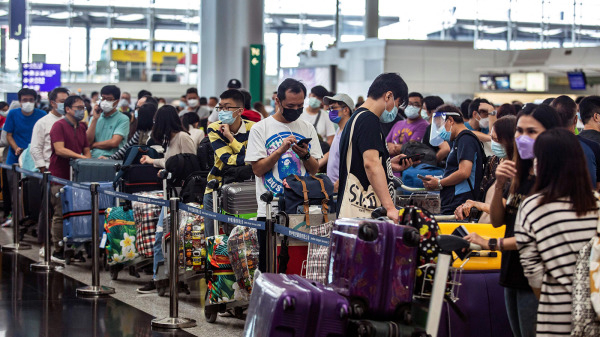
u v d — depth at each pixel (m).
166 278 7.45
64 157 9.66
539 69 28.69
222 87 24.58
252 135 5.98
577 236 3.66
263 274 4.45
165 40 42.38
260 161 5.91
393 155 8.98
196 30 42.91
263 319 4.04
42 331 6.16
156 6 42.12
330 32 42.91
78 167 9.19
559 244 3.67
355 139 4.92
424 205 6.12
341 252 4.11
